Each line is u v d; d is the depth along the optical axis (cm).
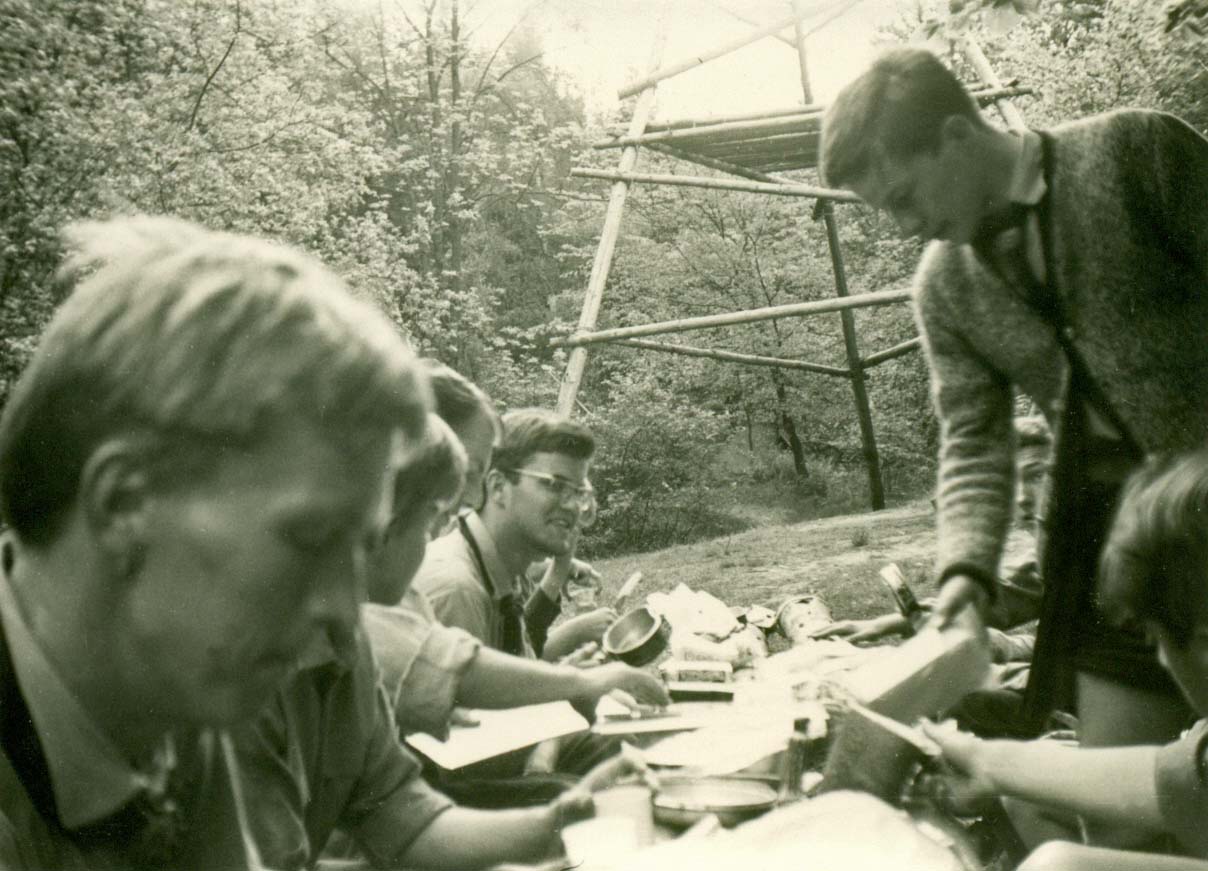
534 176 2989
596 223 2508
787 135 995
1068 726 265
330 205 1917
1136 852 144
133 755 83
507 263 3288
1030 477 327
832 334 2281
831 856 126
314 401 70
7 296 1202
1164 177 224
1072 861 134
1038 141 228
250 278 72
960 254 249
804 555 1003
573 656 306
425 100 2531
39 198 1218
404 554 177
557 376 2508
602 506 2053
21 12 1224
